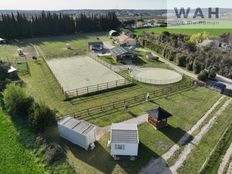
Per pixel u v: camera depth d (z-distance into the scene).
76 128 22.92
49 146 22.31
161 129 25.95
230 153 22.44
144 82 40.47
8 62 48.94
